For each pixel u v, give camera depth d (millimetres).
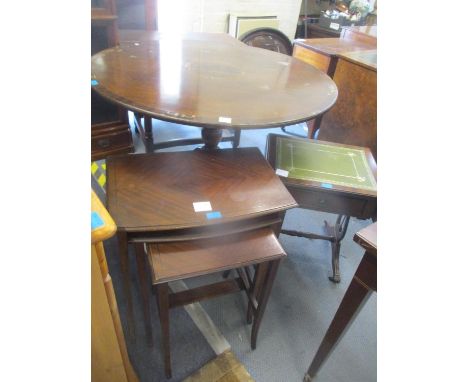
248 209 895
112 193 891
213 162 1068
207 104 1016
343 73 2018
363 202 1153
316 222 1909
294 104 1087
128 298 1017
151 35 1830
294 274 1572
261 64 1492
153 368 1137
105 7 1479
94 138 1791
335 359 1240
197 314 1332
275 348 1245
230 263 830
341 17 3057
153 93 1048
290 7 3146
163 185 939
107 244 1553
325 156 1307
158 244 841
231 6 2826
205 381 1119
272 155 1269
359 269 821
